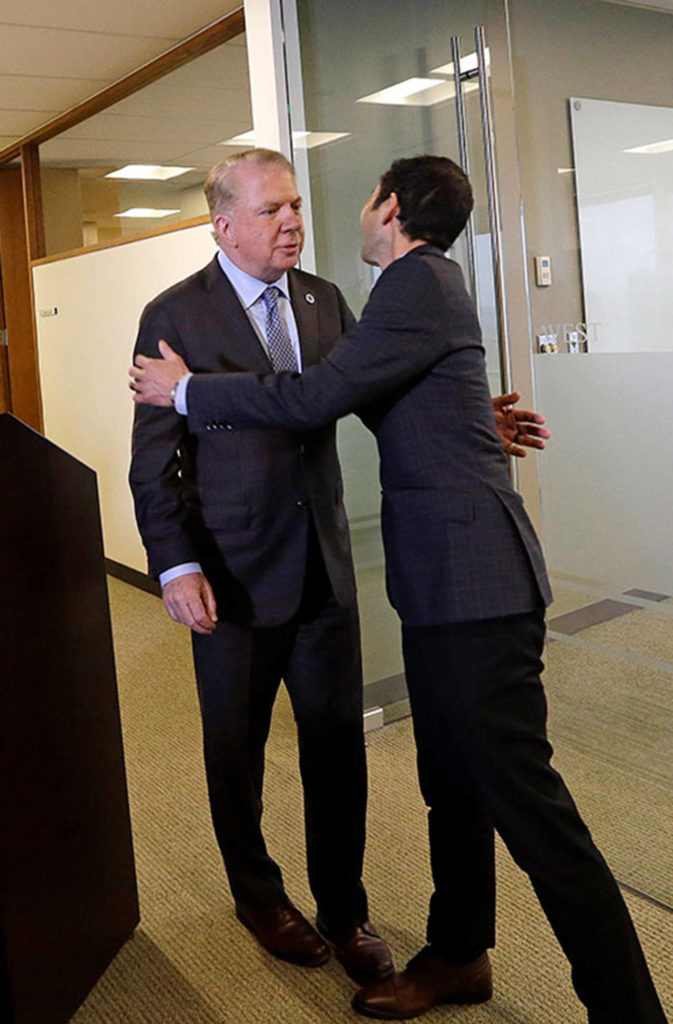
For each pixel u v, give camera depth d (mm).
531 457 2598
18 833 1606
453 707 1586
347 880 1939
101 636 1979
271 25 2762
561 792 1579
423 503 1579
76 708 1836
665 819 2303
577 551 2484
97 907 1903
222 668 1888
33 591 1670
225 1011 1854
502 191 2588
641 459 2264
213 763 1951
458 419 1582
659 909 2070
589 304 2375
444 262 1623
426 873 2262
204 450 1836
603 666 2432
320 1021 1812
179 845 2486
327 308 1965
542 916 2088
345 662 1929
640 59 2146
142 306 4762
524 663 1593
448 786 1722
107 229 6090
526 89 2469
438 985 1812
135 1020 1841
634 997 1520
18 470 1618
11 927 1576
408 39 2744
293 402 1549
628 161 2223
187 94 4891
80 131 5559
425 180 1600
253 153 1770
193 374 1671
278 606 1851
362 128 2811
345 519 1980
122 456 5160
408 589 1608
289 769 2844
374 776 2738
